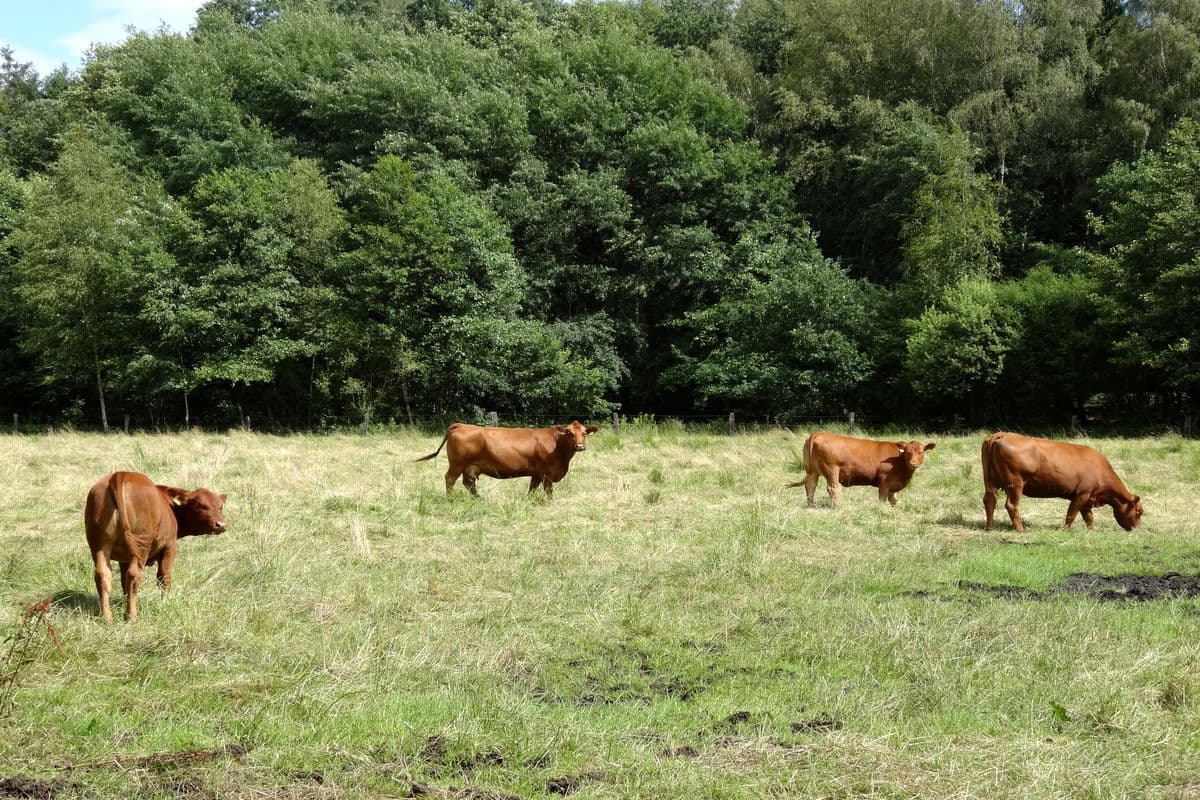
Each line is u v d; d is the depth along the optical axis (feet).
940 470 56.08
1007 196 115.03
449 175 114.11
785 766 15.52
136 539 22.27
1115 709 17.84
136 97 122.21
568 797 14.56
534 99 128.47
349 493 43.24
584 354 115.24
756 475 52.90
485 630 22.81
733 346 106.32
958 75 123.24
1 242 116.06
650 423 93.66
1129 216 95.25
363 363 103.24
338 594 25.66
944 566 31.27
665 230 118.83
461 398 108.78
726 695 19.26
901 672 20.52
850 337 104.63
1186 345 85.71
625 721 17.61
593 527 37.17
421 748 15.99
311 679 18.81
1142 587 29.09
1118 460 59.00
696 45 152.15
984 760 15.76
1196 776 15.44
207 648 20.27
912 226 107.24
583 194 116.78
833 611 25.20
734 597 26.84
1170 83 111.24
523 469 44.50
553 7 179.73
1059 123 114.73
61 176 103.60
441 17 171.32
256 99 128.06
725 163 122.11
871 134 122.42
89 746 15.48
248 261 98.94
